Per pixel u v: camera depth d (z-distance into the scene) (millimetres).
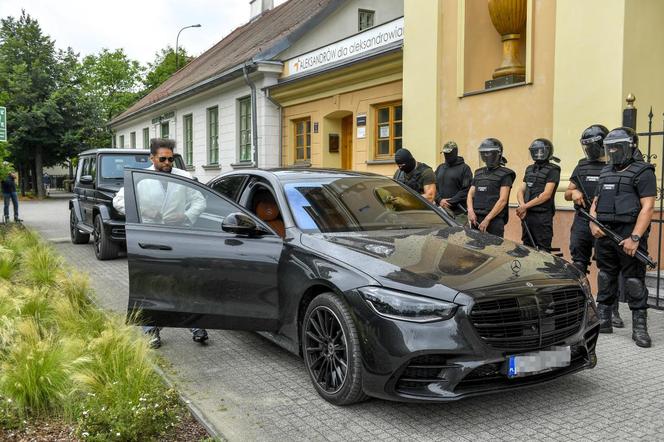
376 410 3828
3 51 37375
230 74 16312
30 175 41750
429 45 9719
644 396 4047
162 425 3354
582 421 3654
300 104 14742
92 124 38125
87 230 11078
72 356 3910
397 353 3436
